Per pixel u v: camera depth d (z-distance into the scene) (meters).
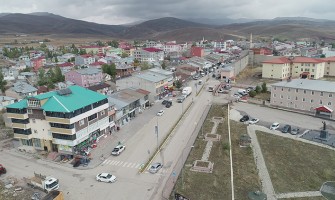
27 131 65.75
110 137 74.12
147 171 56.97
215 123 84.75
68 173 57.06
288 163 61.50
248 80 142.62
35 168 59.59
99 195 49.12
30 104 64.50
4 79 160.12
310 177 56.44
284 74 139.00
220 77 148.25
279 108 98.25
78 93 70.62
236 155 64.44
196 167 57.50
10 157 65.00
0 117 93.12
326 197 50.22
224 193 49.53
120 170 57.62
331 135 74.81
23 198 49.31
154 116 91.62
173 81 129.75
